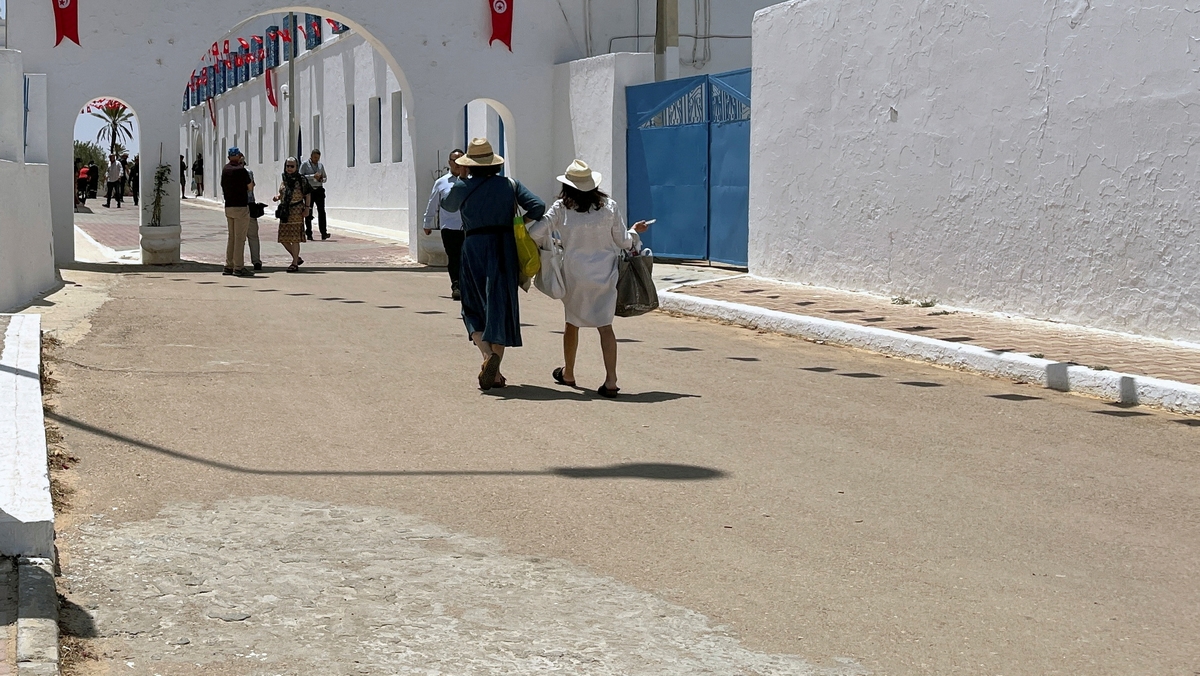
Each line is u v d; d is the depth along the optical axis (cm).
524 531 577
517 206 958
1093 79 1208
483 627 457
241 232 1961
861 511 618
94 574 500
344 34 3634
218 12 2122
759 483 671
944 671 423
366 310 1475
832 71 1598
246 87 5253
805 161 1664
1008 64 1312
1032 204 1293
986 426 841
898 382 1027
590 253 941
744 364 1120
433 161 2312
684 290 1641
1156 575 525
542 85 2381
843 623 466
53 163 2048
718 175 1980
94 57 2061
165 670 409
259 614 464
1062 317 1264
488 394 932
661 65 2162
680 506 623
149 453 708
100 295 1550
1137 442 793
